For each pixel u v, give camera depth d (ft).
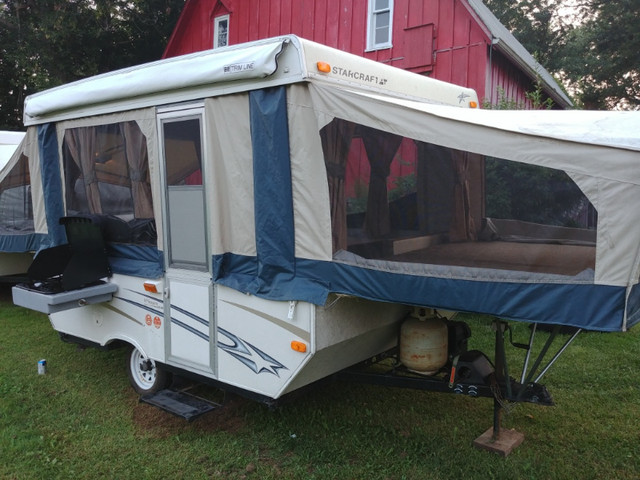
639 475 11.19
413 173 9.61
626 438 12.66
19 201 18.70
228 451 12.11
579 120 9.30
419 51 29.71
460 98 15.42
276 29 36.60
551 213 8.48
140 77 13.00
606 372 16.46
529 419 13.62
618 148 7.91
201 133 11.96
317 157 10.30
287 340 10.82
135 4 52.06
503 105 25.62
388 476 11.12
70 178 15.81
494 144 8.78
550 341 10.62
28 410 14.23
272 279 11.08
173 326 13.14
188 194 12.34
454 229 9.28
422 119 9.33
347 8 32.81
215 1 40.22
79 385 15.89
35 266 14.58
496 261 8.96
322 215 10.34
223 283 11.73
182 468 11.48
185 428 13.23
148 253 13.61
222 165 11.82
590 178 8.06
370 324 11.74
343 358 11.94
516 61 29.58
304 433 12.85
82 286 14.02
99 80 14.29
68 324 16.47
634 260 7.77
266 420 13.51
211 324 12.23
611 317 7.95
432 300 9.39
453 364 11.64
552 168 8.36
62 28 48.88
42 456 11.93
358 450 12.07
